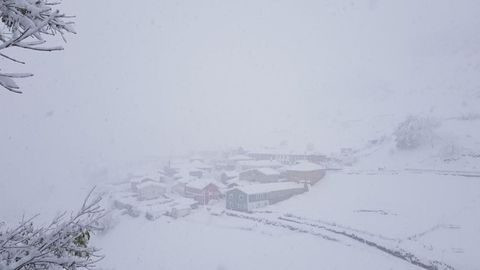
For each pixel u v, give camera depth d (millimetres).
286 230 40938
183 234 43375
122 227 49406
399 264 30078
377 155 76312
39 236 3490
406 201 45906
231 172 73625
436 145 69688
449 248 31500
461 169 56594
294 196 55719
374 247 33875
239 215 48219
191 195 61156
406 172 57844
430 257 29719
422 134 71750
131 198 63844
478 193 43812
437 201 44156
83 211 3701
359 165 71000
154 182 65500
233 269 33406
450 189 46719
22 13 2838
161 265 37094
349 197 50938
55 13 2781
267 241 38156
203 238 41406
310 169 60344
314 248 35000
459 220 37969
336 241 36156
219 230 43188
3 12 2695
